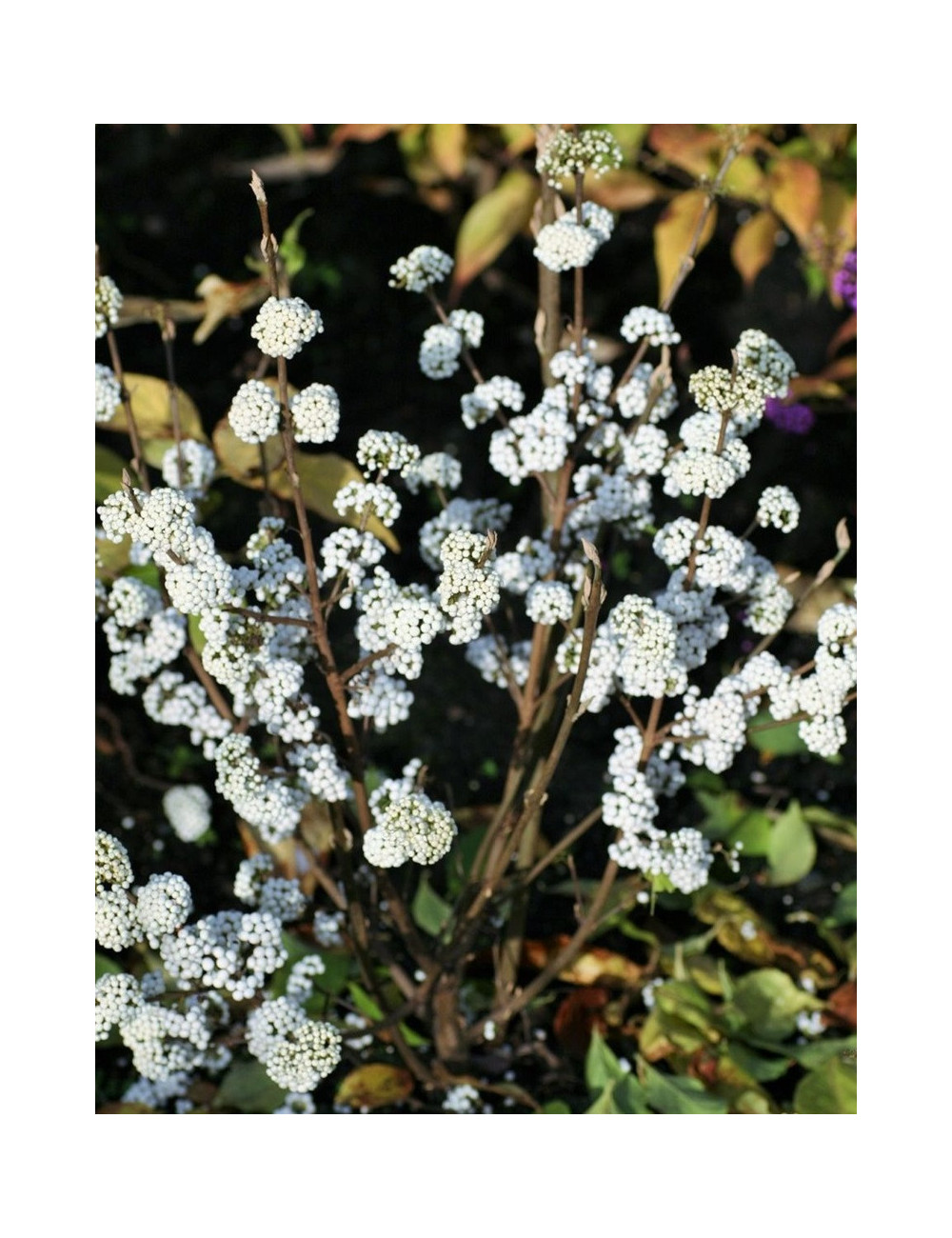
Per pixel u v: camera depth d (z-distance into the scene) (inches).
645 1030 46.1
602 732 53.4
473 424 41.8
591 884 49.4
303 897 41.8
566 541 43.0
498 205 55.4
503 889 45.4
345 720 40.0
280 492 47.3
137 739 53.0
